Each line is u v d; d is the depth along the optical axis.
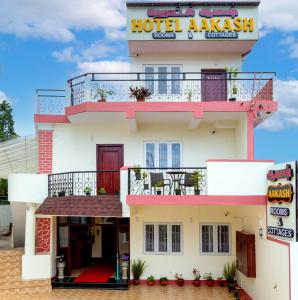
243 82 15.93
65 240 16.61
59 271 15.76
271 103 15.27
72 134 17.12
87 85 15.77
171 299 13.88
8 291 14.44
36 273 15.17
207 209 16.50
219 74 16.20
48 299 13.81
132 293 14.66
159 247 16.45
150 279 15.99
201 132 17.23
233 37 16.50
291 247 10.23
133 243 16.42
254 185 13.01
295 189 10.48
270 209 12.24
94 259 18.89
